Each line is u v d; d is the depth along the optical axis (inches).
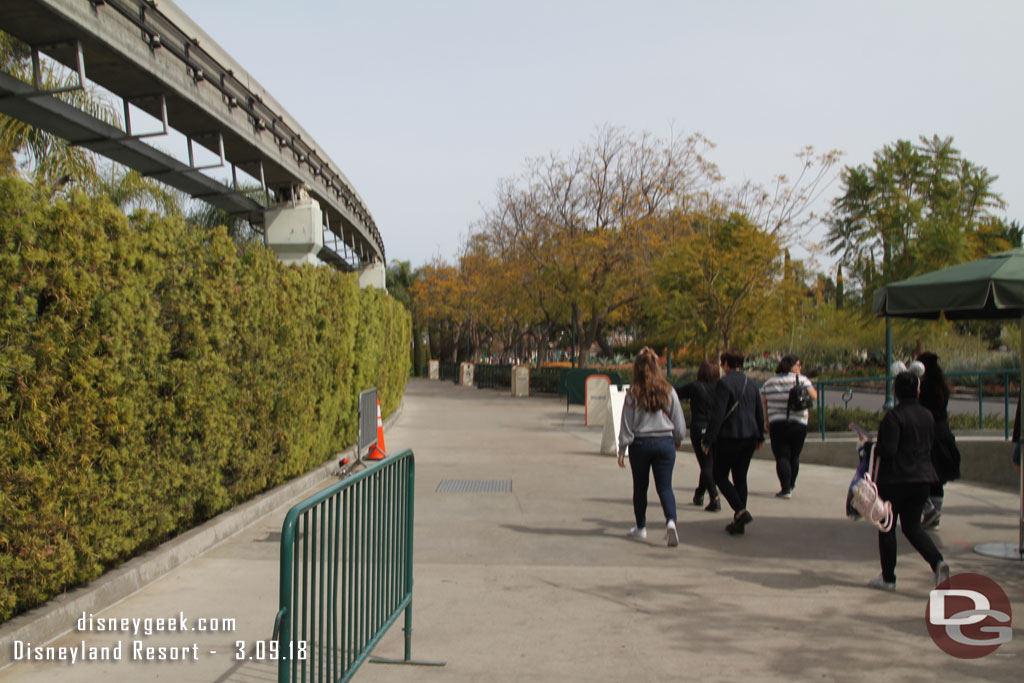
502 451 632.4
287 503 399.2
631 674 189.2
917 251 1192.8
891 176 1269.7
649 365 322.0
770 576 274.2
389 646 206.4
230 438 323.3
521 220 1475.1
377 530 180.1
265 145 773.9
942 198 1257.4
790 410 421.1
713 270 867.4
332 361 493.7
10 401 190.5
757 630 219.9
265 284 366.0
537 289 1363.2
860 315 1457.9
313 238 886.4
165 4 558.9
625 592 255.0
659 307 954.1
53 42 479.8
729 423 334.6
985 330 1462.8
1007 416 479.5
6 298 186.7
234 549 300.5
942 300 307.4
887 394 640.4
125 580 240.4
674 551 309.0
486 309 1857.8
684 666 194.2
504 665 194.1
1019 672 190.7
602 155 1302.9
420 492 438.0
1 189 186.5
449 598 247.4
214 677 182.9
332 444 510.9
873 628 221.8
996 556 297.7
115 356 226.1
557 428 840.9
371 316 639.1
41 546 197.5
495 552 305.1
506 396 1456.7
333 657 153.2
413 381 2279.8
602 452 612.7
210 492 310.5
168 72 576.1
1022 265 300.0
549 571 279.1
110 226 226.5
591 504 405.1
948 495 432.5
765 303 871.1
